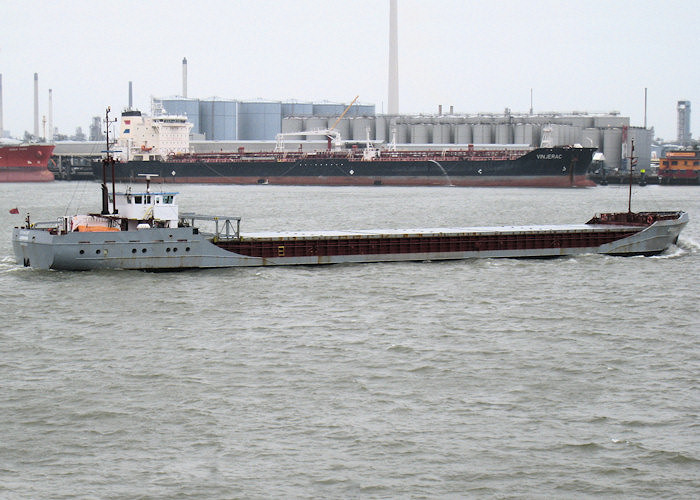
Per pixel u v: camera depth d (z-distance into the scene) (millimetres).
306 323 136125
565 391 104188
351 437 91500
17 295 154750
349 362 115125
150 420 95750
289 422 95125
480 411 98250
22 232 179375
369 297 156000
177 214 187375
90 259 173750
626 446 89375
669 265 194750
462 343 124375
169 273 175875
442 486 81875
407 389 104875
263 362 115062
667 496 80188
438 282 171125
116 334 129375
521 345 123438
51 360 116312
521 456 87375
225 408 99000
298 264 188000
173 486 81750
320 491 81000
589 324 136125
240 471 84500
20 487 81312
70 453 88062
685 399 101438
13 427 93875
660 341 125875
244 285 165125
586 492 80875
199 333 129875
